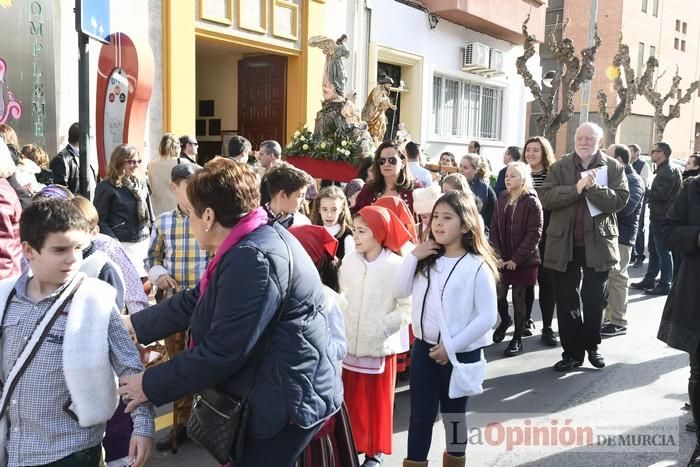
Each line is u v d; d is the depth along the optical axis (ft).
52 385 6.80
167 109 29.09
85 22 13.91
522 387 16.07
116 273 9.22
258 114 38.06
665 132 123.65
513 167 18.40
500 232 18.84
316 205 14.02
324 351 7.14
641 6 106.01
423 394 10.39
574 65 40.78
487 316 10.09
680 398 15.26
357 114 27.25
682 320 11.77
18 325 6.83
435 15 45.14
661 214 27.45
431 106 46.42
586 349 17.56
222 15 31.19
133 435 6.93
